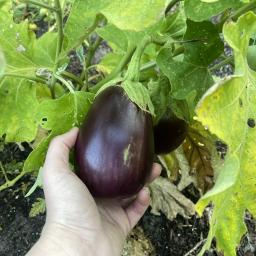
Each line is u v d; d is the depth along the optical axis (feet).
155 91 1.08
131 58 1.00
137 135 0.90
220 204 0.78
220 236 0.86
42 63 1.24
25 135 1.27
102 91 0.94
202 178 1.47
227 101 0.72
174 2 1.01
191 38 1.00
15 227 1.59
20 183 1.66
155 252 1.54
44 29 2.04
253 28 0.78
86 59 1.42
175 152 1.50
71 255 1.00
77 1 0.83
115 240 1.12
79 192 0.98
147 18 0.73
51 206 1.01
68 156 1.01
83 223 1.02
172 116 1.12
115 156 0.89
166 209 1.59
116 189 0.91
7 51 1.19
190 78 1.02
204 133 1.36
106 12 0.76
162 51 0.99
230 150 0.75
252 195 0.82
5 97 1.23
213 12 0.95
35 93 1.24
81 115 1.03
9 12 1.22
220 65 1.15
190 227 1.59
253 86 0.77
